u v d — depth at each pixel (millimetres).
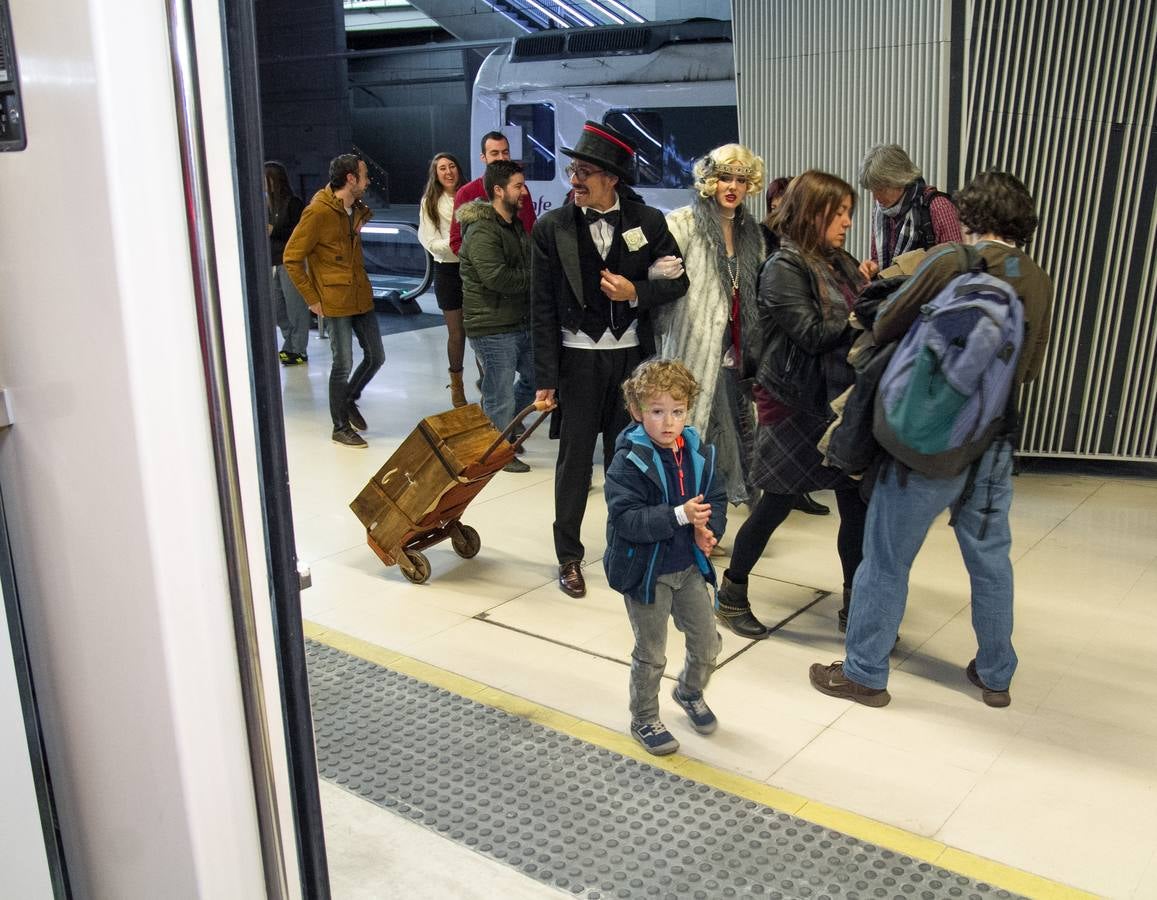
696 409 4566
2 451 1149
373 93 26562
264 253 1146
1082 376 5910
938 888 2662
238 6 1085
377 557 4969
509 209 5812
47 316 1089
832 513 5547
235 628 1151
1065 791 3080
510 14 15844
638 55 9992
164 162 1039
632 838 2873
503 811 3000
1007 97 5570
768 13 5996
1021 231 3289
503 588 4609
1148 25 5359
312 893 1306
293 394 8414
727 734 3398
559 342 4383
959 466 3213
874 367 3256
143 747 1152
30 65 1034
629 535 3029
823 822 2936
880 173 4797
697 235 4484
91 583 1136
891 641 3516
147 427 1059
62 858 1233
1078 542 5004
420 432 4598
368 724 3473
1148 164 5547
